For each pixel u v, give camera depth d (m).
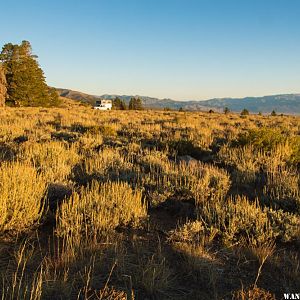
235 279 3.87
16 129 14.54
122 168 8.06
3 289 3.21
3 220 4.41
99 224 4.73
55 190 5.99
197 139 13.80
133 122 23.27
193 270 3.95
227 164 9.47
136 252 4.27
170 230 5.04
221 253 4.42
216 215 5.31
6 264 3.80
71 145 11.31
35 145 9.76
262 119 31.75
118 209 5.07
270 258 4.27
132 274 3.78
